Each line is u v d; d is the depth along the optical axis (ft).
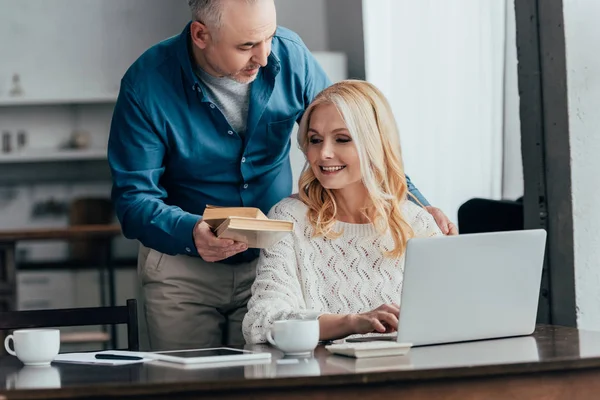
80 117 27.02
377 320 6.79
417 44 14.35
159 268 9.21
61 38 26.63
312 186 8.13
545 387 5.67
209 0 7.96
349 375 5.30
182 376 5.39
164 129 8.74
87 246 23.95
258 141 9.07
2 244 20.43
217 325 9.48
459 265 6.64
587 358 5.73
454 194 13.64
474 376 5.54
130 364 6.16
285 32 9.35
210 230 7.72
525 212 10.93
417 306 6.54
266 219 6.89
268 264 7.75
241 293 9.40
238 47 8.02
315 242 7.90
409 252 6.43
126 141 8.71
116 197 8.71
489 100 13.07
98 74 26.71
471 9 13.20
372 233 7.92
